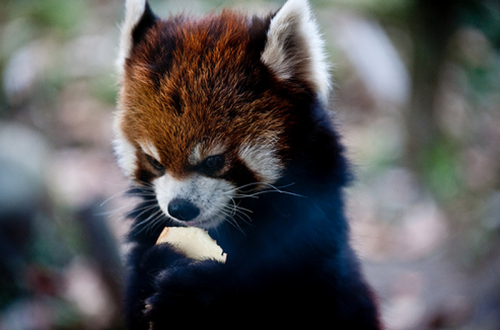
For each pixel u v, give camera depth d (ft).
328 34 55.52
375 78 55.67
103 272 36.47
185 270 18.48
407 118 52.95
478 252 38.52
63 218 44.34
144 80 19.47
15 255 40.86
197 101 18.81
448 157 50.78
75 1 65.46
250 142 19.19
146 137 19.36
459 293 36.96
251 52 19.66
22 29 61.93
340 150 20.97
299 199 19.85
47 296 40.11
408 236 45.80
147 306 18.66
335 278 20.58
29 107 58.13
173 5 49.62
